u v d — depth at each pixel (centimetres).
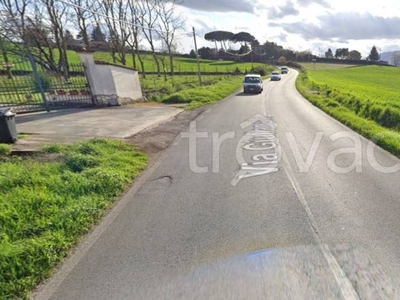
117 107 1392
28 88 1188
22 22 2594
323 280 247
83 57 1314
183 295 235
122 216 367
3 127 659
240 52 9181
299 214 365
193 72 4875
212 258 282
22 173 438
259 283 246
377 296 229
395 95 1931
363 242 303
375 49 11519
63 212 342
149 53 4578
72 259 284
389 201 397
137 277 258
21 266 257
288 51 11262
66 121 991
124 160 563
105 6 3278
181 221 353
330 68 9038
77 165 498
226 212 374
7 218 317
